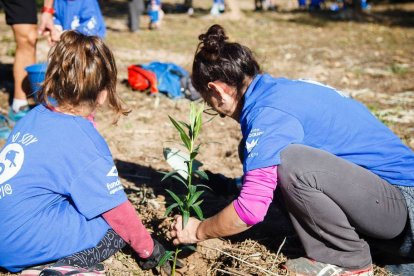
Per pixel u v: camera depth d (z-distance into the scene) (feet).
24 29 15.90
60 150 7.20
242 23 47.60
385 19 53.42
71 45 7.38
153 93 19.60
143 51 29.32
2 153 7.45
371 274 8.21
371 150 8.06
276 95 7.73
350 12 56.85
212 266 8.92
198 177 12.42
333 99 8.06
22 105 16.26
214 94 8.07
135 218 7.80
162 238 9.52
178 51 29.86
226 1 51.93
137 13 37.58
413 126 16.93
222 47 7.75
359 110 8.29
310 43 34.81
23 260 7.32
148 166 13.24
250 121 7.65
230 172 13.01
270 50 31.22
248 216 7.50
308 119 7.76
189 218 8.28
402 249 8.27
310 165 7.52
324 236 7.96
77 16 16.92
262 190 7.41
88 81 7.36
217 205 11.05
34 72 15.20
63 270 7.08
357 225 8.07
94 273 7.37
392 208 7.93
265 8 64.49
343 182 7.61
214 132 16.19
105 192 7.35
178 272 8.79
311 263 8.23
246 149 7.57
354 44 34.76
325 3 72.33
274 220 10.69
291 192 7.73
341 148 8.00
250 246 9.41
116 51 28.94
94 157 7.30
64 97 7.41
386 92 21.52
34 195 7.18
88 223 7.61
